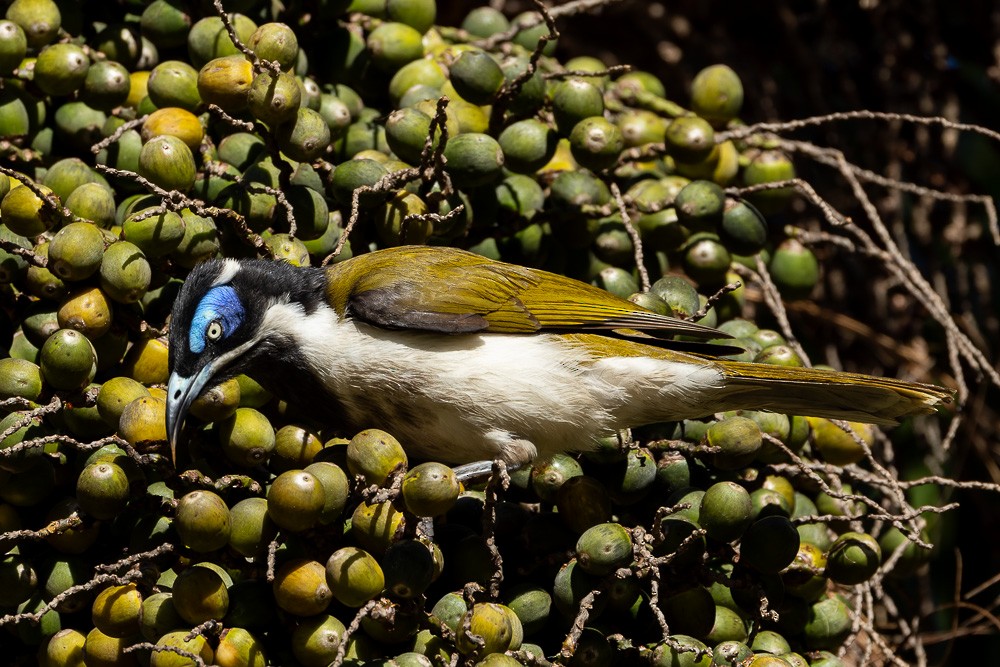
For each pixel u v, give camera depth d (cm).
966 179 1545
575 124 1084
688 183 1145
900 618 1112
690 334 1042
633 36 1678
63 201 967
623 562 849
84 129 1030
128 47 1071
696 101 1212
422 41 1180
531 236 1109
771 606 912
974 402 1454
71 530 838
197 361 910
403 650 834
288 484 789
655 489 979
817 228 1509
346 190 1016
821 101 1548
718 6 1627
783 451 991
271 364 973
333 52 1159
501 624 799
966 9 1550
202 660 742
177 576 796
